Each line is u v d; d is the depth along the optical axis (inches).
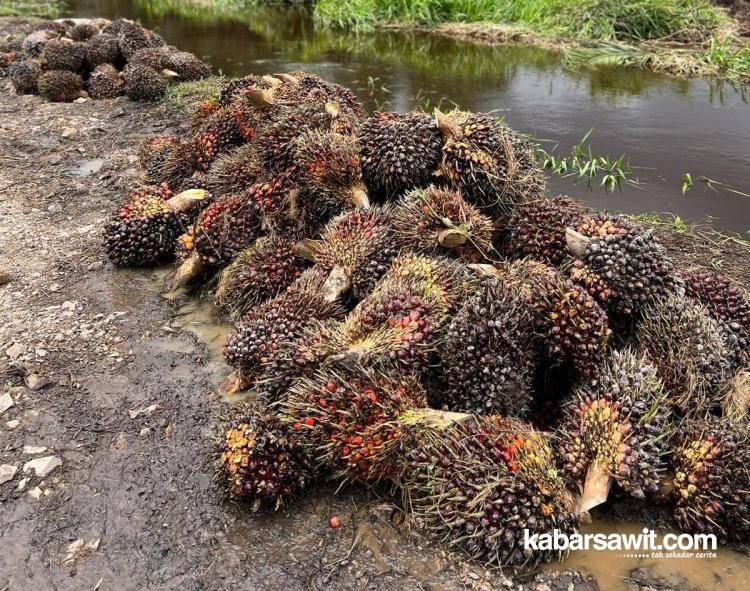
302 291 144.9
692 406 121.9
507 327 120.7
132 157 273.0
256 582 105.3
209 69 384.8
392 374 118.1
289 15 686.5
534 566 106.9
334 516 116.6
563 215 150.3
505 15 578.6
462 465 107.9
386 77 413.1
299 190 173.6
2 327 168.7
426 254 148.3
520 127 316.5
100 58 381.4
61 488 123.4
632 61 450.6
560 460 114.4
